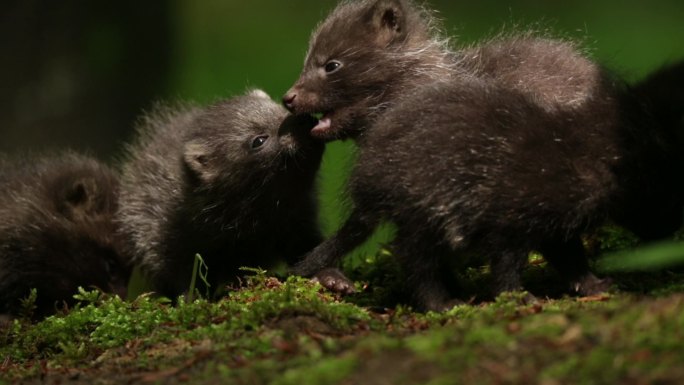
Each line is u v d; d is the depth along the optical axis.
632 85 10.74
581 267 10.91
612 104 10.38
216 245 13.89
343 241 11.85
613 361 6.96
